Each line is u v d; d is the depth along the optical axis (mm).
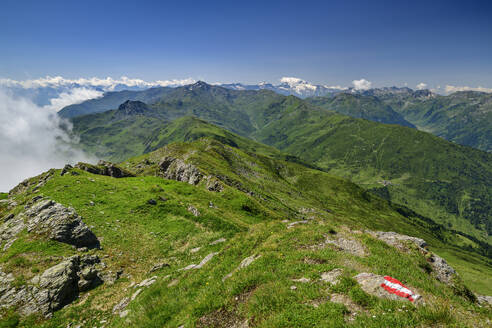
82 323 21031
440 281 17906
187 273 20703
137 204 48062
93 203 46312
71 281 25328
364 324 9352
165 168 119312
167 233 40719
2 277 24844
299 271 14641
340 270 14125
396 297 10930
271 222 26016
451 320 9578
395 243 21781
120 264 31391
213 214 48125
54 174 62531
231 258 20156
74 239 32844
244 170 184750
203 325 11586
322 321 9773
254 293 12562
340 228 23406
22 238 31000
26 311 21922
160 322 13867
